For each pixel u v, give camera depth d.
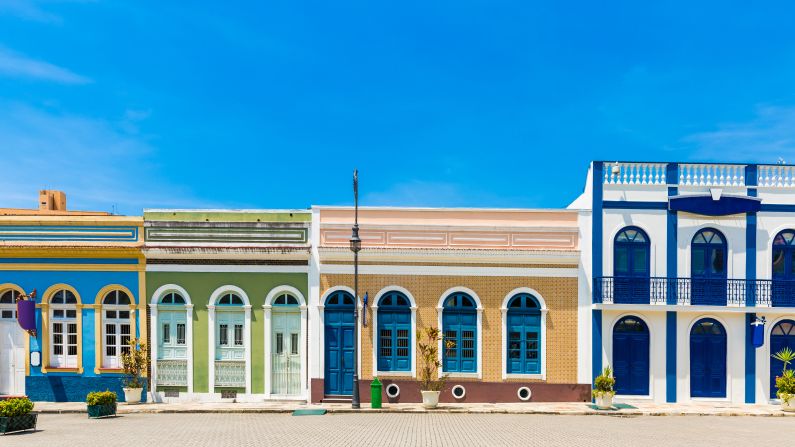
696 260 18.20
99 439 12.28
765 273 17.98
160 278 18.52
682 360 17.84
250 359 18.33
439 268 18.30
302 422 14.73
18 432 13.14
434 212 18.58
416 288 18.25
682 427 14.34
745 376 17.72
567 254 18.05
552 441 12.38
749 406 17.23
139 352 18.06
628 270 18.17
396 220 18.58
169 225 18.59
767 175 18.25
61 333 18.59
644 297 17.81
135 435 12.79
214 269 18.52
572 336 18.03
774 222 18.08
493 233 18.36
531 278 18.19
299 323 18.47
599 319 17.97
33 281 18.53
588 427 14.16
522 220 18.47
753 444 12.35
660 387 17.80
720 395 17.81
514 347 18.12
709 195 17.97
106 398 15.77
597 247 18.11
